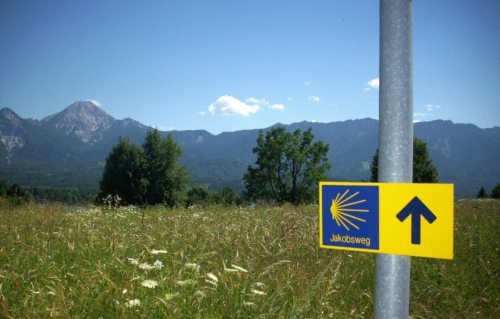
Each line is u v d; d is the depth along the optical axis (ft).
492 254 21.36
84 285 12.63
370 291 15.84
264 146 186.70
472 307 15.05
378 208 6.73
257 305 12.28
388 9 6.79
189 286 12.81
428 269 19.07
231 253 18.92
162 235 21.50
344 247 7.06
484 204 43.24
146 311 11.10
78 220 27.32
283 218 29.81
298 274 16.53
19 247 18.98
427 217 6.35
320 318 12.37
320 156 184.85
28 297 11.96
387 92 6.74
